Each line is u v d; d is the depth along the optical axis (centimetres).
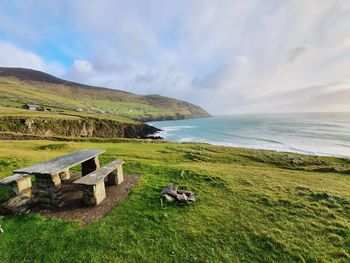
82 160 1092
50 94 19812
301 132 9125
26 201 927
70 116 8681
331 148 5400
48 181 905
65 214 861
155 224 796
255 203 977
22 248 676
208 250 670
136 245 689
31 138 4203
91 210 894
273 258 638
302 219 838
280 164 2811
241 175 1445
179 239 718
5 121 5862
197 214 870
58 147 2725
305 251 660
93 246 682
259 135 8450
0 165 1538
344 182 1573
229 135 8706
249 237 727
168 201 969
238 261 629
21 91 16588
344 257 636
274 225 797
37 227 771
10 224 795
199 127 13500
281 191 1128
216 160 2703
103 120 9031
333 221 821
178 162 2311
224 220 828
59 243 693
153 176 1345
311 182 1412
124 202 958
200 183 1247
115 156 2106
